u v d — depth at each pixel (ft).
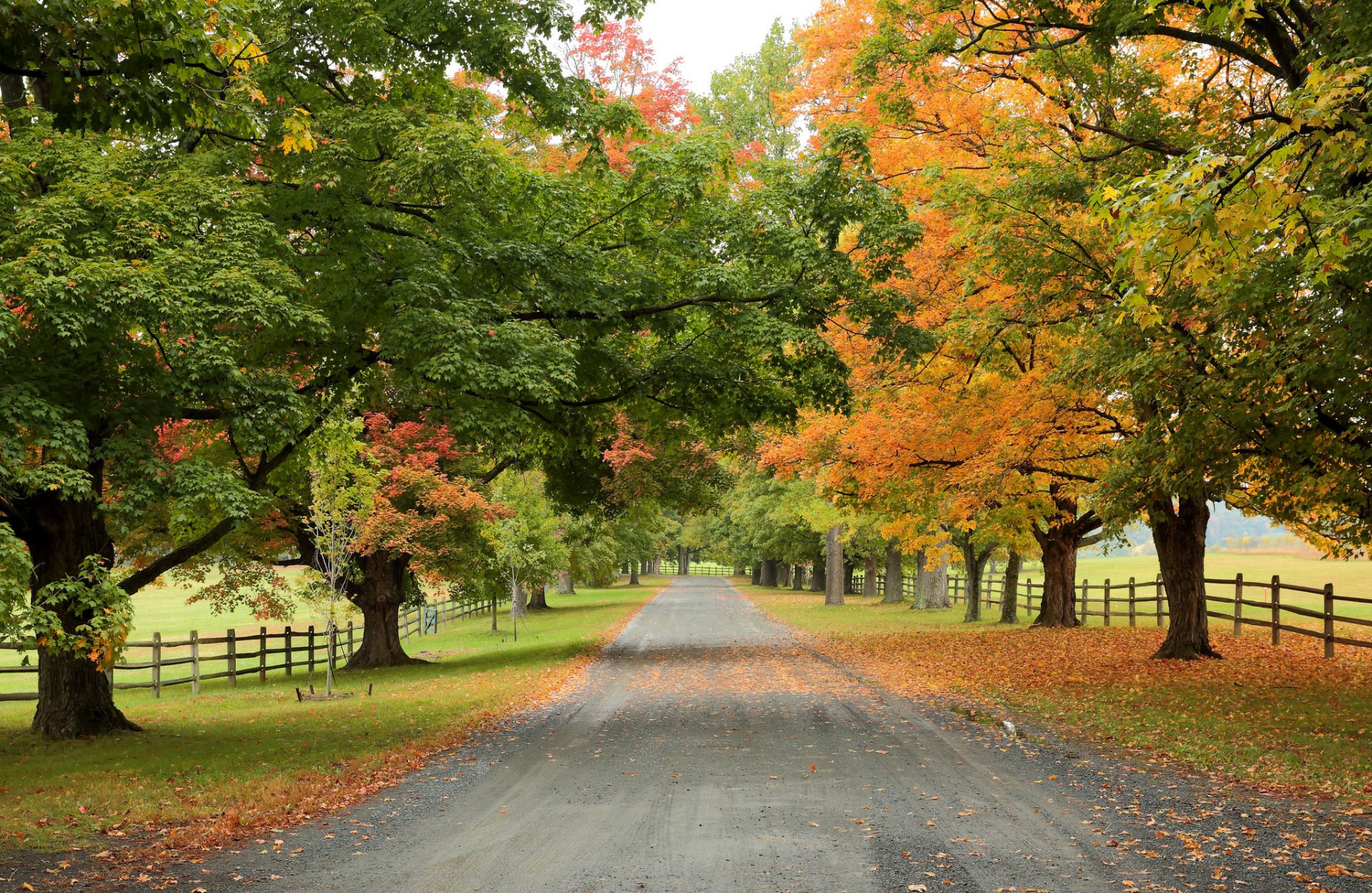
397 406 76.59
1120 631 79.87
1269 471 38.55
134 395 32.09
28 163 32.12
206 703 56.54
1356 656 57.57
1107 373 37.58
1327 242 19.12
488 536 78.38
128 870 19.99
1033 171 44.27
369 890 18.58
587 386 47.52
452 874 19.61
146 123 24.06
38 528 40.45
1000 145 50.93
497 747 36.01
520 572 104.99
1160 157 41.39
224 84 30.30
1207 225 17.12
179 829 23.61
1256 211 17.42
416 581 87.51
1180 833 21.68
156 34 22.16
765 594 194.39
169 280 29.66
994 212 44.19
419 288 35.65
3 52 21.38
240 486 33.35
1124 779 27.66
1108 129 43.21
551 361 38.09
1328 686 44.80
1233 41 39.17
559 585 219.20
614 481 85.71
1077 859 19.80
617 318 42.91
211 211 33.35
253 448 33.01
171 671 85.40
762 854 20.67
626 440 83.10
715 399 47.80
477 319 37.52
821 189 46.55
